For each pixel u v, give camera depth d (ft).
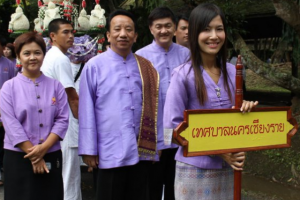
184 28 11.52
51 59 10.43
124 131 8.10
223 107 6.95
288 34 19.88
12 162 8.21
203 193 7.01
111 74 8.30
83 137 8.11
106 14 23.16
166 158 10.32
